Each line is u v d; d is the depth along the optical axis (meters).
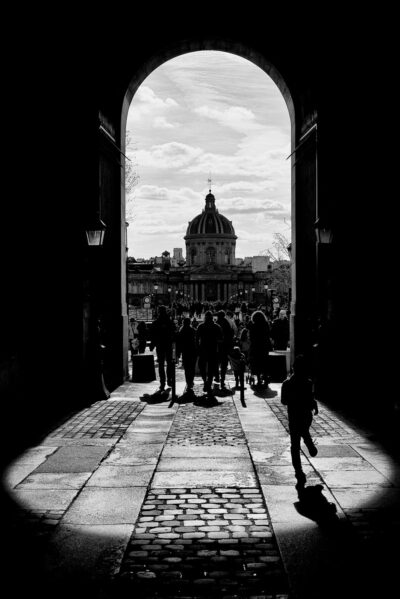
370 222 15.42
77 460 10.44
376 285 14.75
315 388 16.91
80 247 16.81
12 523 7.54
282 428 13.16
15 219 14.48
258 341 19.75
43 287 16.55
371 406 14.92
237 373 18.48
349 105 16.77
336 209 16.80
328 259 16.88
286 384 9.04
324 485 8.95
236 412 15.20
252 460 10.45
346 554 6.57
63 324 16.75
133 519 7.65
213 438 12.19
